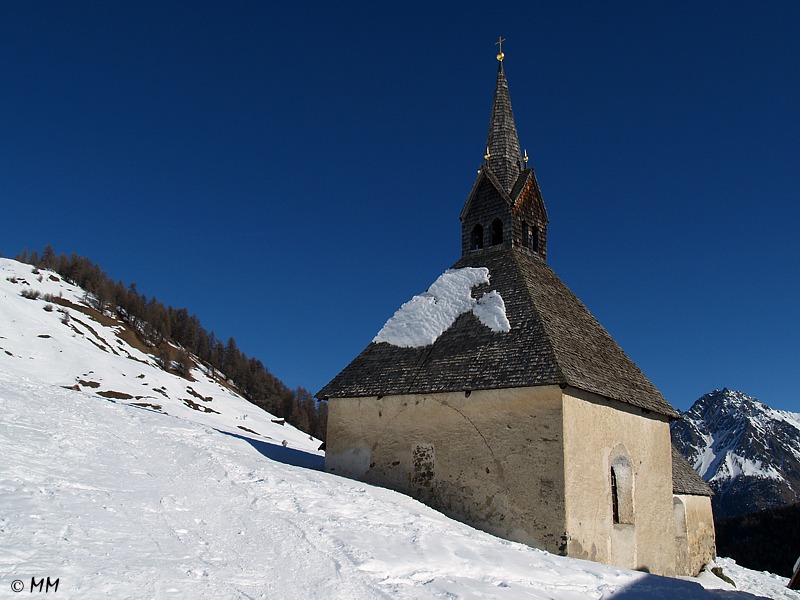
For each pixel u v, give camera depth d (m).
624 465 20.78
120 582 7.93
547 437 17.94
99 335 114.69
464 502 19.06
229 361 154.88
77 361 84.81
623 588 13.02
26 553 8.21
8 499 10.24
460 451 19.58
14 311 103.19
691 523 29.78
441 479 19.73
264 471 16.81
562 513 17.16
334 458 22.70
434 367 21.50
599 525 18.55
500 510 18.28
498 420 19.03
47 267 156.25
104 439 17.16
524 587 11.70
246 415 88.69
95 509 10.79
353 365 24.22
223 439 23.80
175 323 162.38
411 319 24.36
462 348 21.52
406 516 15.35
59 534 9.20
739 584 30.09
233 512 12.52
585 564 14.59
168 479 14.09
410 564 11.38
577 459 18.08
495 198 26.44
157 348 130.75
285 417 129.25
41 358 83.50
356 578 10.09
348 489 17.23
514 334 20.69
